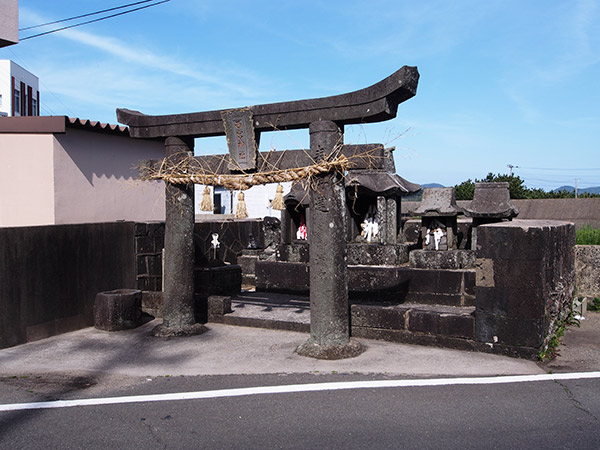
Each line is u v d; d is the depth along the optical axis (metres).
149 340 7.44
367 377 5.55
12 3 9.16
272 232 13.30
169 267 7.68
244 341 7.22
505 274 6.15
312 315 6.47
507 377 5.43
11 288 7.19
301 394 5.09
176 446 4.07
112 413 4.75
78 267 8.26
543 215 17.91
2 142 9.04
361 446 3.99
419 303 8.98
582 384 5.22
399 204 10.45
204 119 7.18
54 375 5.95
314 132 6.36
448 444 3.99
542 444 3.97
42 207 9.04
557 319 7.12
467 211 9.12
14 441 4.20
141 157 11.09
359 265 9.62
